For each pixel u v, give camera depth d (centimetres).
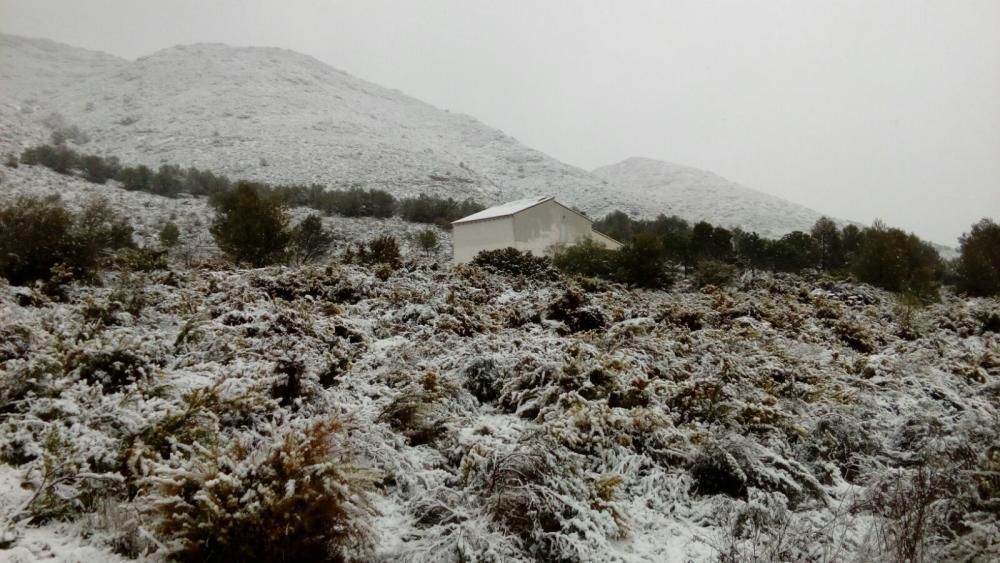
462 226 3459
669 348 886
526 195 8956
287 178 6644
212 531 319
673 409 649
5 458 422
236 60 14525
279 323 836
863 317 1461
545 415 592
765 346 977
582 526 404
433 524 411
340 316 984
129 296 933
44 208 1260
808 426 614
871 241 2445
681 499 495
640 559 394
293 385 596
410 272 1697
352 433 486
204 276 1421
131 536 344
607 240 3769
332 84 15375
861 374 865
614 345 872
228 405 501
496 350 850
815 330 1207
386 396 650
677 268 2733
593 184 10306
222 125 9269
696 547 420
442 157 10112
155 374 568
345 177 6988
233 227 1925
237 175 6575
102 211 1788
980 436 498
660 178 14188
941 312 1556
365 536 355
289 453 340
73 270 1188
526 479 432
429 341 891
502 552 375
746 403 619
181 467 344
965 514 388
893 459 569
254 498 324
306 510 328
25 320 698
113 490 388
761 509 446
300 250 2391
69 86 12094
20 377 504
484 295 1416
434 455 518
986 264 2291
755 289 2038
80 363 553
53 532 354
